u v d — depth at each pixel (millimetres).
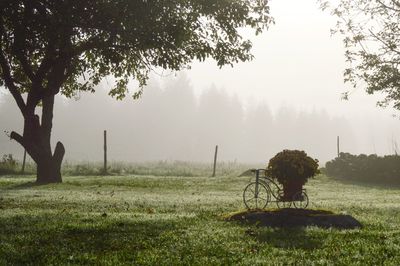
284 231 11273
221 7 23297
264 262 8078
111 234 10484
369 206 18172
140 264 7875
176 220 12867
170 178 34219
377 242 10180
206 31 24094
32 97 26906
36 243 9492
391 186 33438
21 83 28312
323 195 24500
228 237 10398
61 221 12383
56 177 28312
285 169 13523
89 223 12102
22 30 19672
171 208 16438
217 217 13641
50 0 19266
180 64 23016
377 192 28000
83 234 10508
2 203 17062
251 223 12383
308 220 12398
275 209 13289
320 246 9633
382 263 8273
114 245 9375
